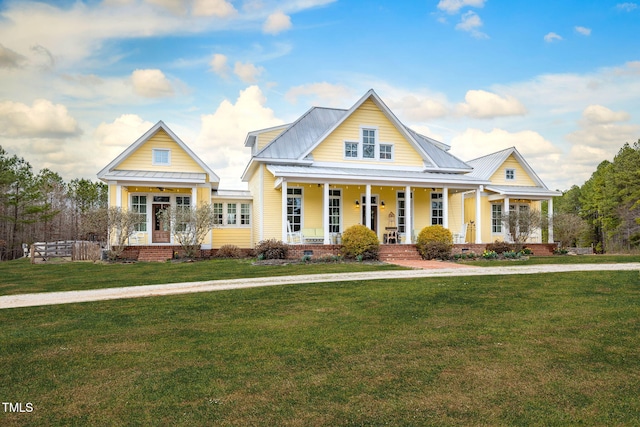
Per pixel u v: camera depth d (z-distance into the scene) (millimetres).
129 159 20734
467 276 12383
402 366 5078
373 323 7098
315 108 24297
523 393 4309
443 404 4070
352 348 5770
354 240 17703
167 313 8008
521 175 26516
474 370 4941
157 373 4910
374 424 3684
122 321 7430
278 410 3955
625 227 40125
